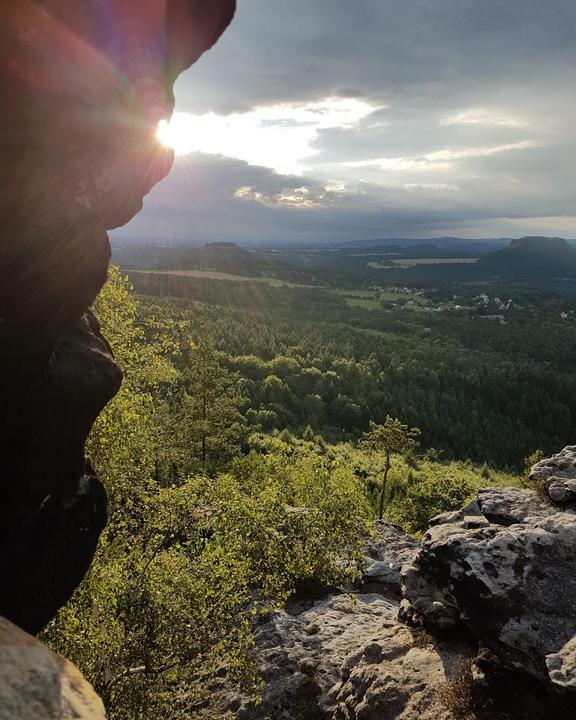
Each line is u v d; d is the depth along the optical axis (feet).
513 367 436.76
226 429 119.75
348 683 38.81
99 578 32.78
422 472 208.54
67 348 21.18
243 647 34.65
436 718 31.30
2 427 16.94
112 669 31.63
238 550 39.86
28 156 14.70
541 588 31.22
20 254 15.58
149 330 59.82
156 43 17.42
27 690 9.69
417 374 407.64
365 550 70.69
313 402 313.94
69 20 14.07
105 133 17.07
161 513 40.78
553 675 26.78
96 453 44.29
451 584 33.32
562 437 357.61
